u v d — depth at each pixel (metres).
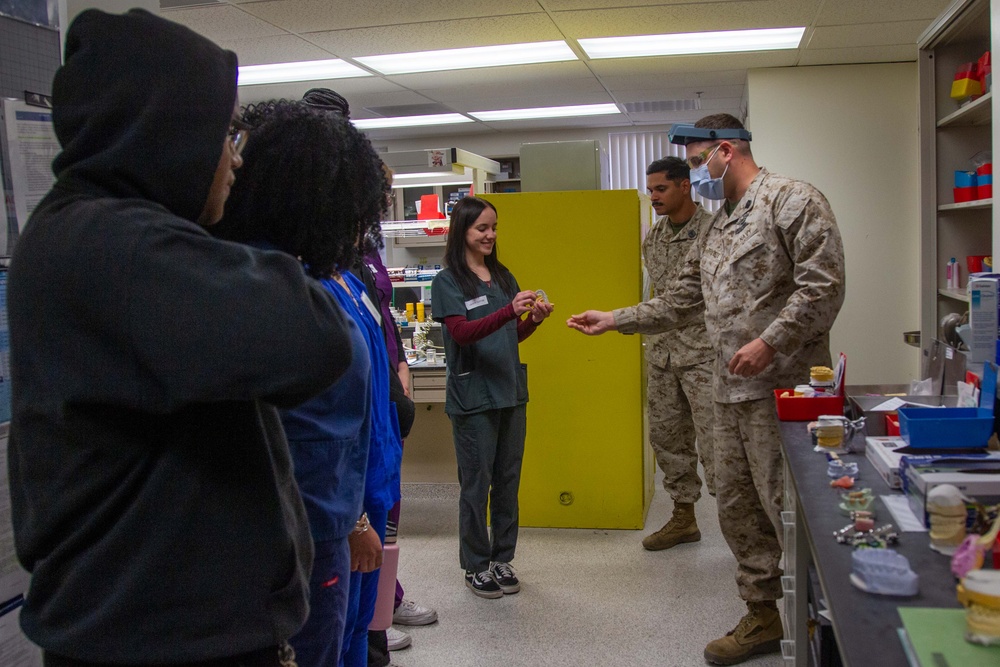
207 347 0.71
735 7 4.04
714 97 6.67
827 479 1.46
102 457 0.77
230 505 0.81
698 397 3.12
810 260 2.03
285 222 1.14
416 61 5.18
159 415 0.78
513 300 2.71
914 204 5.26
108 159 0.77
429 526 3.77
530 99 6.58
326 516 1.26
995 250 2.08
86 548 0.78
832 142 5.36
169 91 0.80
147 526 0.77
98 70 0.79
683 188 3.29
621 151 8.45
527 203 3.57
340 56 4.98
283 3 3.86
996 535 1.02
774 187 2.16
